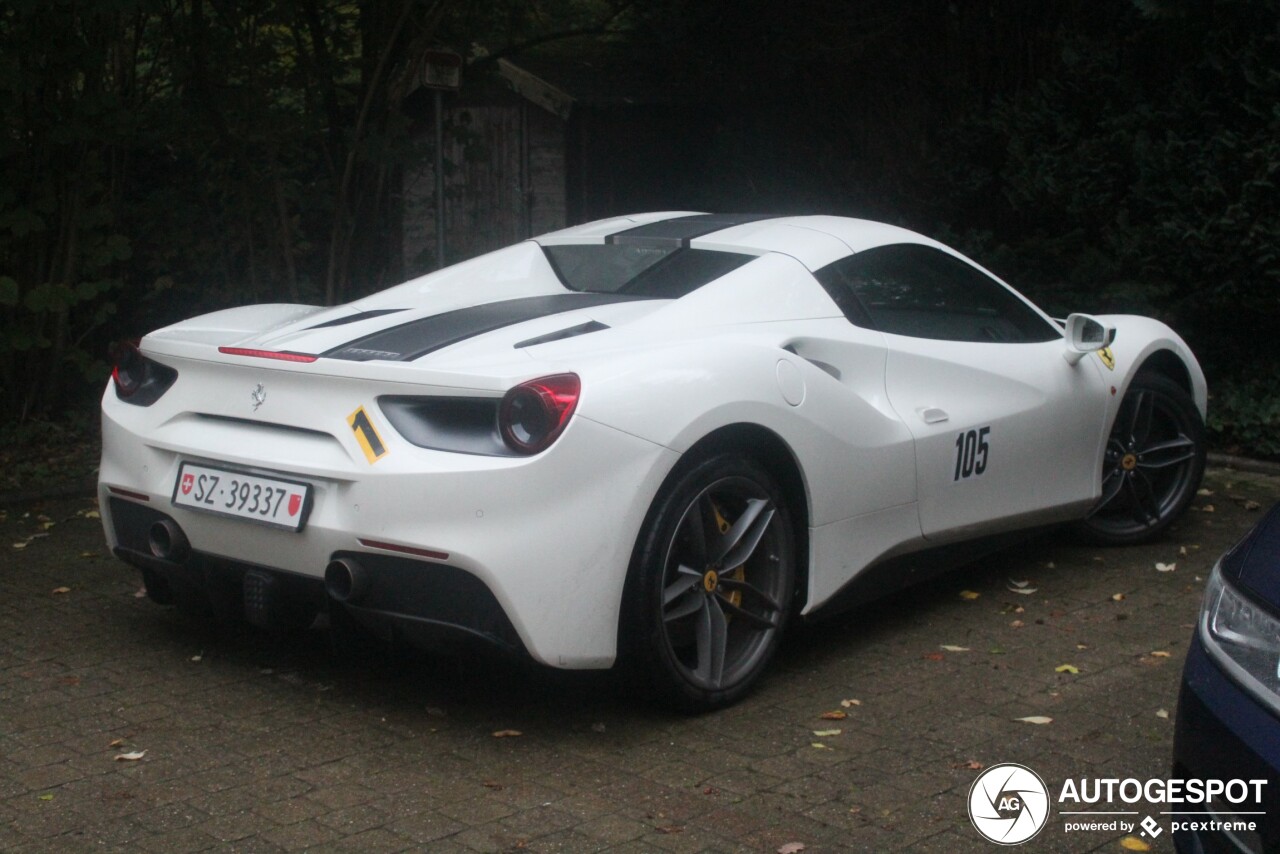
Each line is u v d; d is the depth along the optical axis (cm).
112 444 414
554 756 356
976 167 960
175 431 396
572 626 345
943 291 489
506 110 1401
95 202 839
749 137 1143
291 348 384
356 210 888
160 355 406
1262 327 838
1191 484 574
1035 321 523
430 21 820
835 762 354
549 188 1408
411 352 372
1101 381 532
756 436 388
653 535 358
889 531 437
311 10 823
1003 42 987
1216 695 255
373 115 870
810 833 313
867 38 1012
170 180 919
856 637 456
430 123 1416
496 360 361
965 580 523
